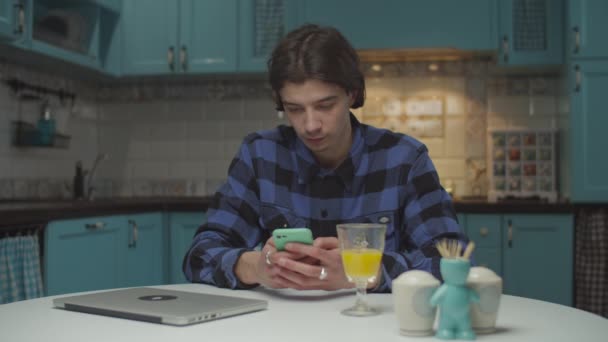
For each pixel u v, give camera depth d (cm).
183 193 420
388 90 400
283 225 158
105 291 129
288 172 161
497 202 337
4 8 286
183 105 423
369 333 95
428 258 132
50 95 373
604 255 333
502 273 337
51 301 120
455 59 396
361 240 106
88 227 299
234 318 106
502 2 363
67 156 395
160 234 358
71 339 93
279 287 127
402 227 156
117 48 390
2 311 112
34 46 313
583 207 339
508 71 389
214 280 137
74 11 361
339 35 141
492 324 96
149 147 425
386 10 365
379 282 129
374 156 158
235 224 159
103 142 429
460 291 91
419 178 155
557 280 334
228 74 391
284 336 94
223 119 419
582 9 345
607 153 340
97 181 425
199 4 386
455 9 363
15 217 252
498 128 393
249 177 163
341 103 138
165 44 388
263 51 382
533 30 363
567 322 104
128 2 391
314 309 112
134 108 427
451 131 396
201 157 420
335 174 156
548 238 335
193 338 93
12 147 347
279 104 153
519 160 370
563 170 367
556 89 389
